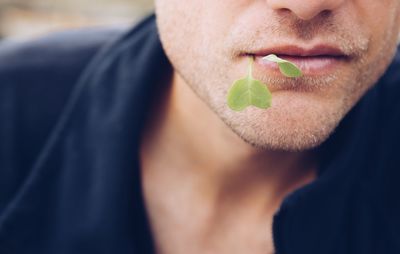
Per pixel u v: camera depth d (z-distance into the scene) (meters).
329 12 0.45
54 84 0.64
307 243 0.55
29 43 0.67
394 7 0.49
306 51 0.45
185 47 0.51
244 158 0.56
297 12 0.44
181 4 0.51
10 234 0.57
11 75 0.65
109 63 0.61
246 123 0.48
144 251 0.57
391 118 0.59
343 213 0.57
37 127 0.63
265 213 0.57
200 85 0.50
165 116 0.59
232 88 0.45
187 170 0.58
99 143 0.58
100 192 0.56
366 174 0.58
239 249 0.58
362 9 0.47
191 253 0.58
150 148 0.59
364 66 0.48
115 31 0.68
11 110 0.64
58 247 0.57
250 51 0.46
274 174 0.57
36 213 0.58
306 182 0.57
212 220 0.58
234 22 0.47
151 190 0.59
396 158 0.59
